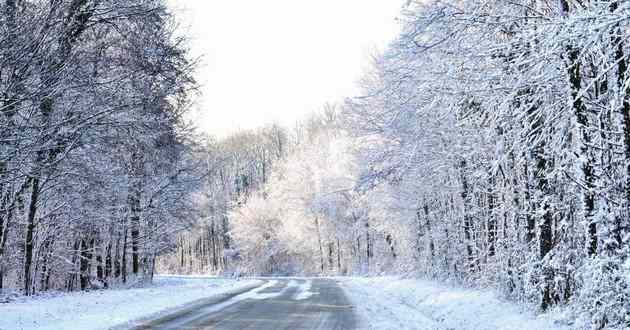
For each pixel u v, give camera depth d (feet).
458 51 40.98
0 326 39.52
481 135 54.60
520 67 35.81
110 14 62.54
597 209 32.76
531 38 30.32
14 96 47.47
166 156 94.32
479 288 62.54
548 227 41.34
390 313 53.72
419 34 41.68
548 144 39.01
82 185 72.38
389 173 71.92
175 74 72.38
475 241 72.08
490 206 63.57
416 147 66.49
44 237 78.95
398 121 64.18
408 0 43.29
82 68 55.52
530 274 40.93
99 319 45.57
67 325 41.34
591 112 34.19
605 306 29.25
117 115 60.75
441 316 49.34
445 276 85.87
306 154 205.36
